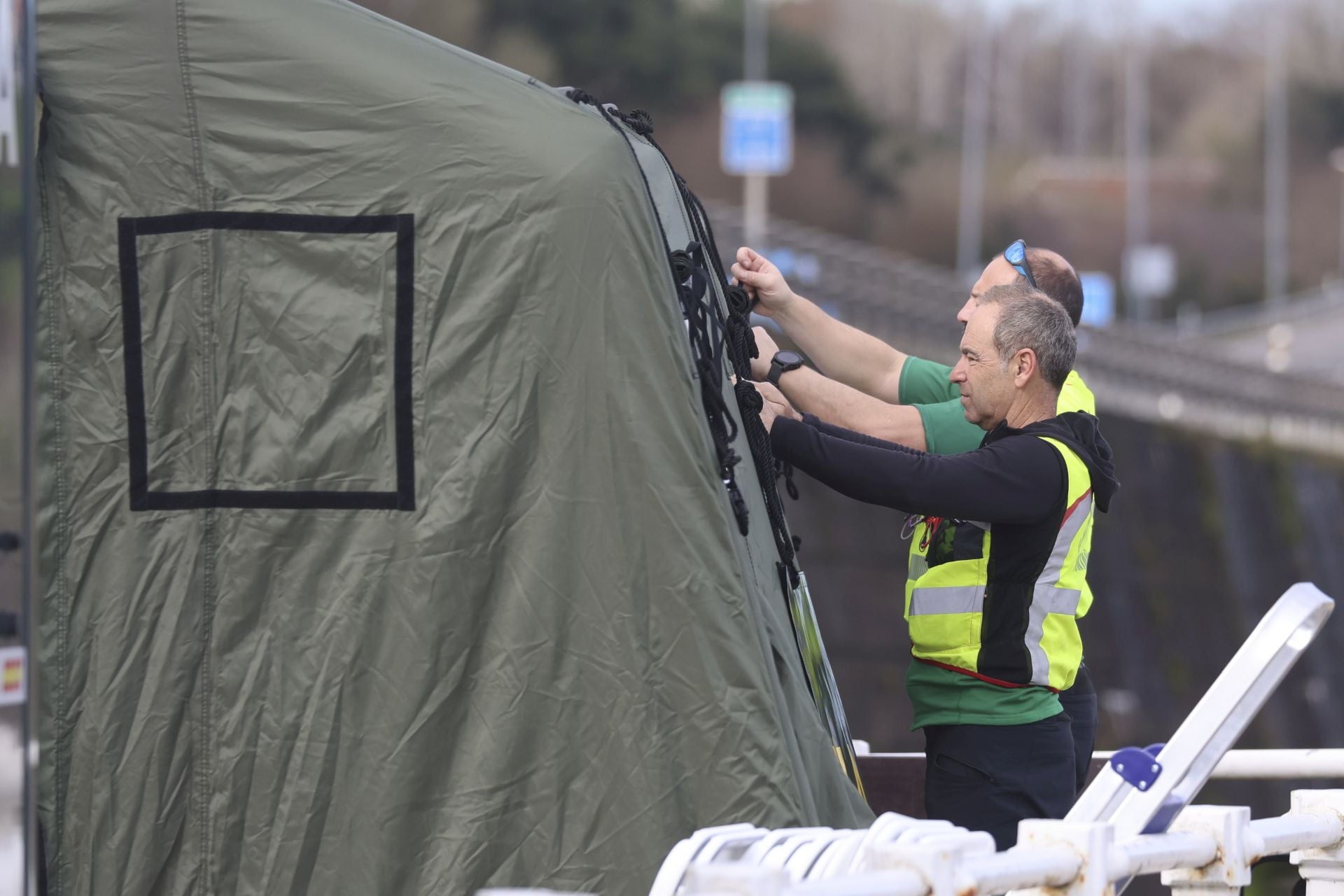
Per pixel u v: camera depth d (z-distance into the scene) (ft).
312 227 33.09
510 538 32.60
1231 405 402.11
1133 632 313.32
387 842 31.76
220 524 32.86
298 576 32.73
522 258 32.78
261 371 33.01
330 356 32.89
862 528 238.89
